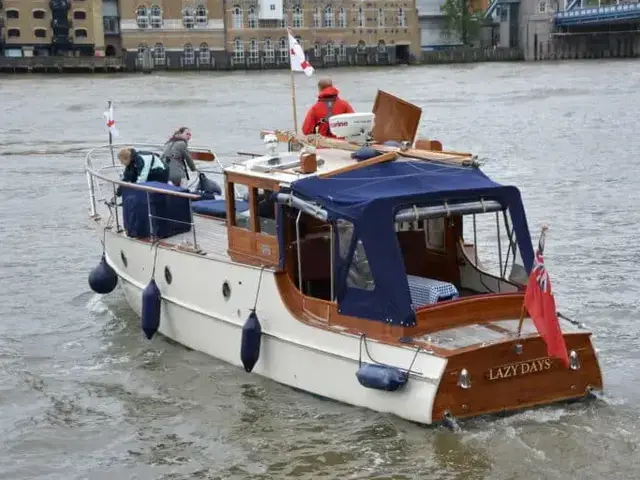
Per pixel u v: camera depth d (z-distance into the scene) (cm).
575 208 2378
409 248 1199
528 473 972
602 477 963
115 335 1458
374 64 12938
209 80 9888
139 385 1253
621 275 1727
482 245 1258
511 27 13900
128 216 1442
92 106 6544
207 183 1655
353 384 1091
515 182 2825
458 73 10206
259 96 7112
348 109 1410
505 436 1026
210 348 1312
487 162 3288
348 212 1069
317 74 10781
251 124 5022
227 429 1112
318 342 1121
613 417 1074
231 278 1237
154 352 1363
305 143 1309
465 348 1008
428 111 5525
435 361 1002
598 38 13612
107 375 1300
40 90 8531
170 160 1605
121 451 1083
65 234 2244
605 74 8950
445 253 1204
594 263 1814
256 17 12456
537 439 1024
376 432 1052
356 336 1071
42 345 1435
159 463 1049
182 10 12238
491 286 1161
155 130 4856
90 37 12400
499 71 10338
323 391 1136
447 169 1148
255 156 1407
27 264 1956
